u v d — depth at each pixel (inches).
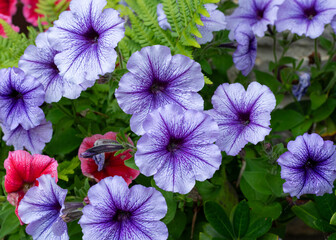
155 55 13.6
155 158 13.2
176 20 16.1
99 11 14.1
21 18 27.0
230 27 20.0
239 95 14.8
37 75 15.9
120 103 13.7
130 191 13.4
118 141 14.6
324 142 15.0
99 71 13.9
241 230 17.6
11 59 18.0
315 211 17.7
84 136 18.3
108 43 13.8
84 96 19.7
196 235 19.5
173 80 14.0
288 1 18.3
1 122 16.5
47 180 14.2
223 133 14.9
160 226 13.5
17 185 15.4
